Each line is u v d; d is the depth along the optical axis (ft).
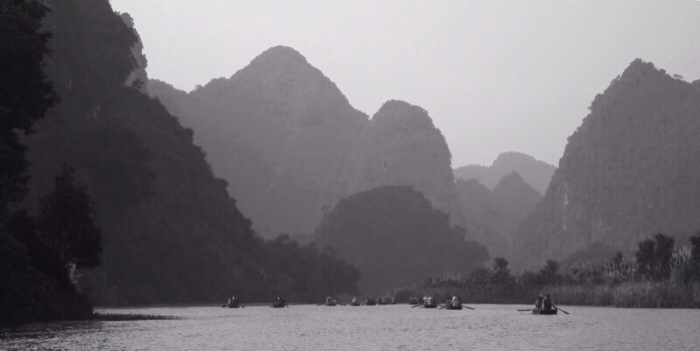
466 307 297.74
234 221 559.79
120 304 345.31
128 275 382.63
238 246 543.80
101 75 459.73
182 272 428.56
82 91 440.86
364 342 116.57
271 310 286.25
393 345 111.65
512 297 380.58
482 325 161.89
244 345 109.60
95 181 381.60
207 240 476.95
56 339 110.01
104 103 467.93
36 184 337.93
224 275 471.62
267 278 533.96
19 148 173.68
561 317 194.49
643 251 325.01
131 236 402.31
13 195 168.55
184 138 556.92
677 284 258.57
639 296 266.57
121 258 381.40
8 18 159.33
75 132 402.31
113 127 405.59
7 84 163.73
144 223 416.26
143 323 157.17
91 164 375.45
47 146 360.07
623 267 332.80
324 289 622.95
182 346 105.81
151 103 545.44
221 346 107.34
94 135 390.42
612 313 211.61
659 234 329.31
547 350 104.12
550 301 215.92
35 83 171.01
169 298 402.11
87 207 172.35
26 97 169.68
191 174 531.09
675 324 155.33
